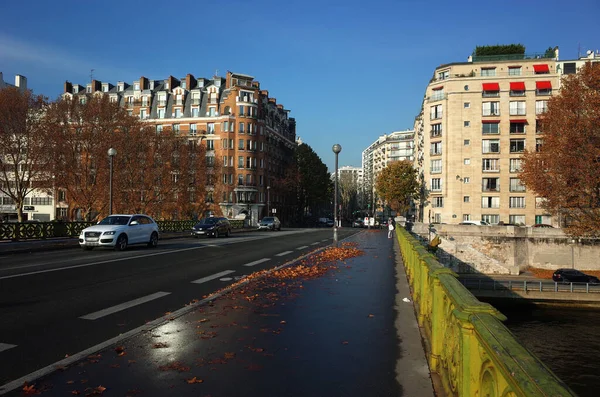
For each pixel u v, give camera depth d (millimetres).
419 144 81062
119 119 47812
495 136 60531
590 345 23859
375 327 6602
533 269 45812
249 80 79812
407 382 4344
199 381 4316
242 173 75875
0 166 44750
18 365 4750
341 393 4062
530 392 1504
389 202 81812
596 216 37500
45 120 44469
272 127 88750
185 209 55781
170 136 53062
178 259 16344
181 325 6590
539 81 59594
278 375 4520
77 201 48094
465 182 61406
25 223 20891
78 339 5816
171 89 82250
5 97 41500
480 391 2387
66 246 21984
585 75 37156
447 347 3697
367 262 16453
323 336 6059
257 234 40719
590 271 43969
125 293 9297
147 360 4945
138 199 50750
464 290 3305
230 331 6277
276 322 6855
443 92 63000
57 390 4066
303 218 106000
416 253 8312
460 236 47000
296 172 88375
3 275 11297
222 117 75875
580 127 35531
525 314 31062
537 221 58750
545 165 39250
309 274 12672
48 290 9352
